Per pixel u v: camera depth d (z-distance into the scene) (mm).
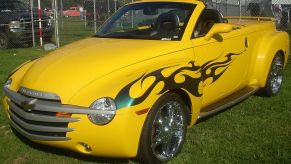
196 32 5480
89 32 19969
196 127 5703
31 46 16172
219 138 5312
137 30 5676
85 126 4176
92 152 4289
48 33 16453
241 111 6398
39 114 4398
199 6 5730
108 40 5523
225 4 14922
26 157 4887
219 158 4734
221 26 5441
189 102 4977
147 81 4379
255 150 4922
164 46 5070
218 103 5848
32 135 4527
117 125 4117
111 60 4738
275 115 6215
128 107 4137
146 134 4328
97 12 20281
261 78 6746
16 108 4707
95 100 4199
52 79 4559
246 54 6371
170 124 4707
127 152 4246
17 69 5371
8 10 16016
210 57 5523
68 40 17203
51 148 5078
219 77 5742
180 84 4699
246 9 15148
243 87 6598
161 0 5922
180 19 5508
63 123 4270
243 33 6262
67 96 4332
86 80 4453
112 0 19641
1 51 14641
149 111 4320
